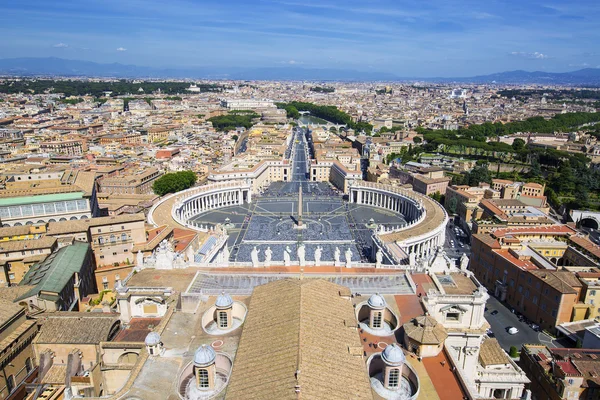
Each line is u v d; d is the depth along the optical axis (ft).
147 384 223.10
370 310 280.31
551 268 476.54
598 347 373.61
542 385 331.16
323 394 190.90
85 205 594.24
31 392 289.53
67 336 300.81
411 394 229.66
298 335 225.76
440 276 350.23
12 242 451.53
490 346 317.42
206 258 477.77
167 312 286.87
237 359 226.38
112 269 498.69
